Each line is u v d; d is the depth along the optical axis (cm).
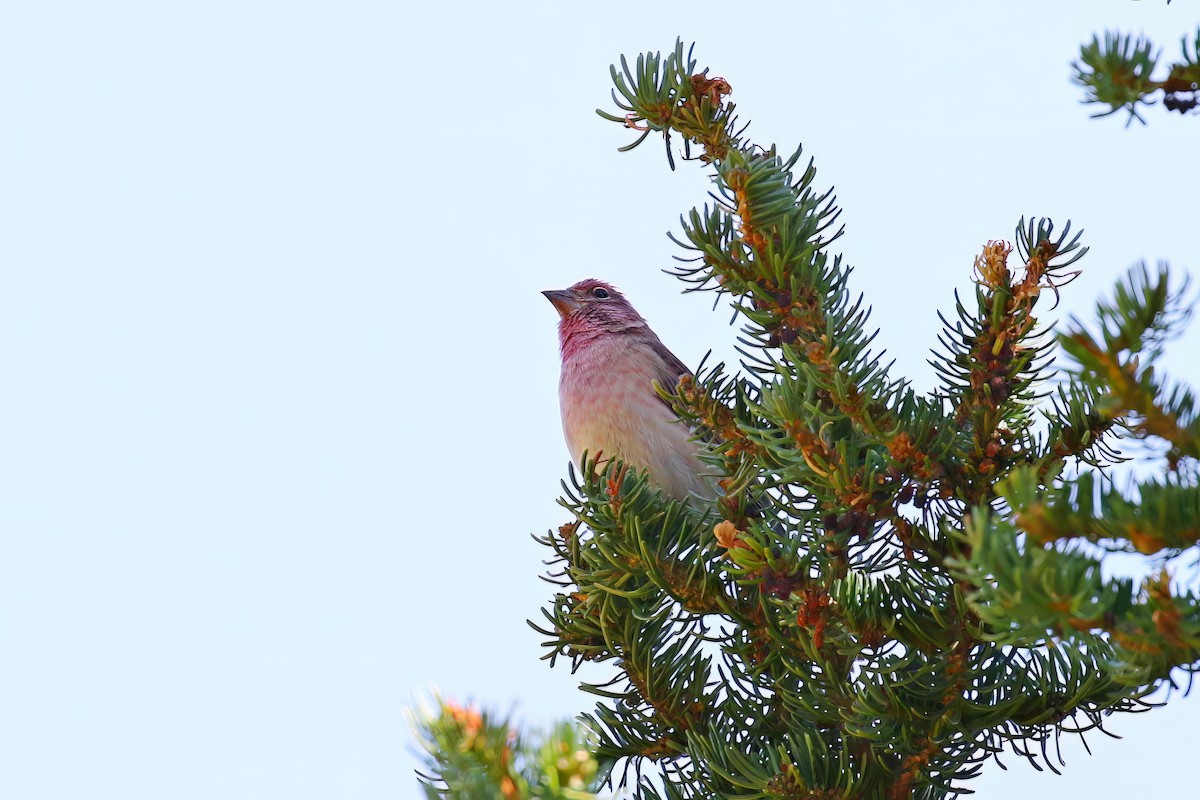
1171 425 488
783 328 806
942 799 779
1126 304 476
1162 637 496
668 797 781
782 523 807
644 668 833
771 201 784
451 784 479
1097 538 505
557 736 484
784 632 791
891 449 752
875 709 738
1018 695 738
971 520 606
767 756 784
